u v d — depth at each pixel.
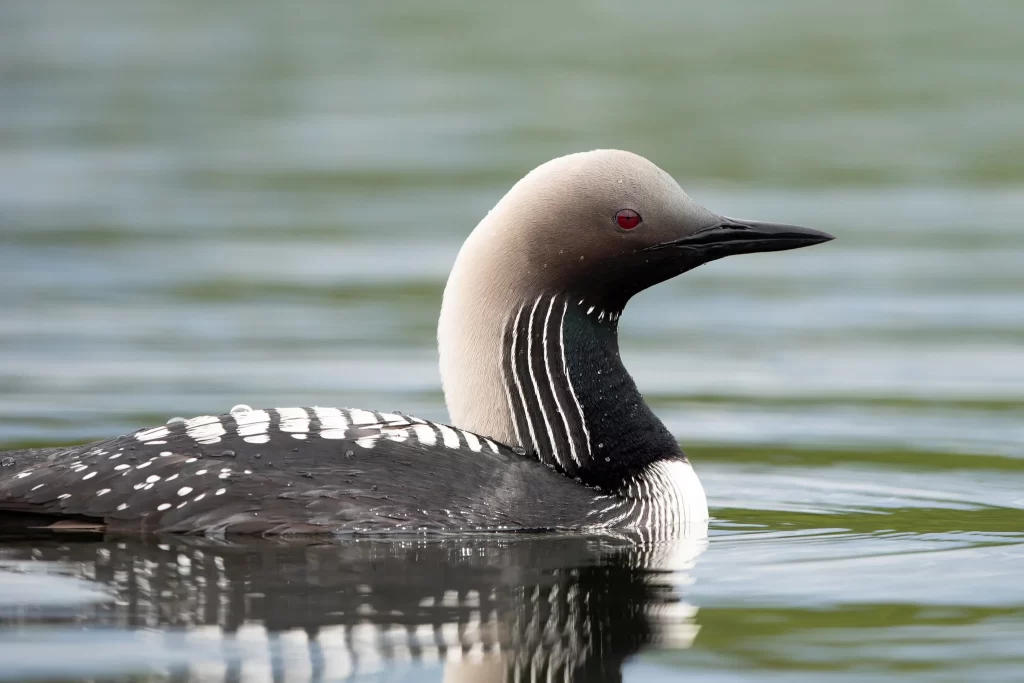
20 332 15.26
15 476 8.29
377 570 7.67
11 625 6.75
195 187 24.03
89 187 24.02
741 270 19.36
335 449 8.41
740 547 8.46
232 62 38.53
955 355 14.66
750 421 12.31
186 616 6.90
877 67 36.66
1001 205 22.61
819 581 7.71
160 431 8.53
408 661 6.43
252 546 7.98
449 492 8.36
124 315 16.11
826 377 13.88
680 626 6.97
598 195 8.89
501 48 40.72
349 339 15.16
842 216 21.77
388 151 26.84
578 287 8.96
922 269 18.67
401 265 18.83
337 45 41.56
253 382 13.28
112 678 6.12
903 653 6.61
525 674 6.35
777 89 33.69
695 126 29.05
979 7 46.34
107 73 36.62
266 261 19.02
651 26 44.28
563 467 8.92
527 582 7.61
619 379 9.15
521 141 27.42
